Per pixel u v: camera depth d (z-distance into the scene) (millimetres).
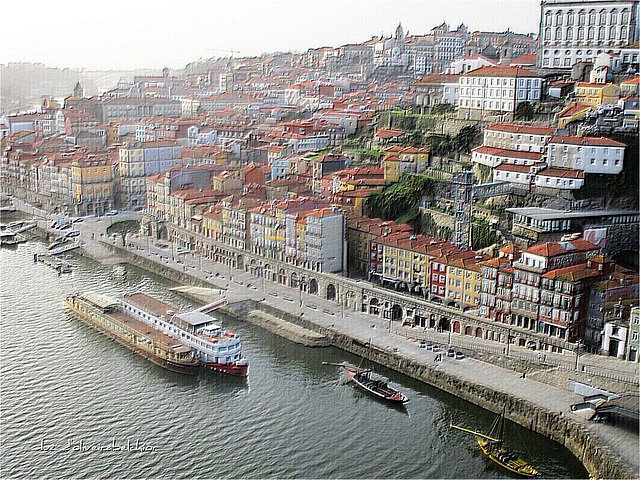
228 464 154125
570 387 173500
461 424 168500
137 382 190875
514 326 198875
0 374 194375
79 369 198375
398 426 167500
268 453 157875
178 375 195125
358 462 154125
